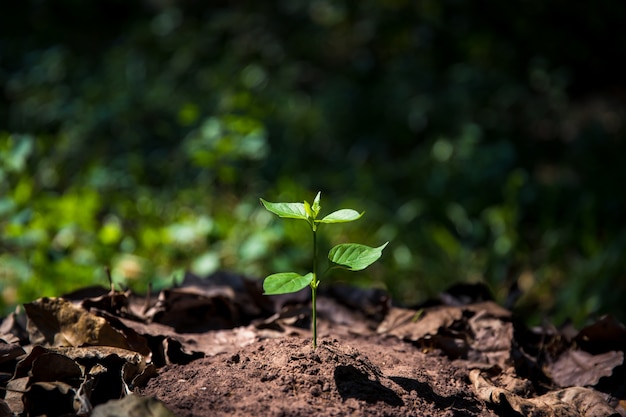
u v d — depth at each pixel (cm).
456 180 624
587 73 761
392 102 725
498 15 727
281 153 658
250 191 580
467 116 704
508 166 652
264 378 194
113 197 526
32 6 931
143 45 824
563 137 724
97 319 212
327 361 198
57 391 181
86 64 800
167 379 200
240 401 184
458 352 239
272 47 797
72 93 729
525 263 534
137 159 602
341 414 179
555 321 443
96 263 416
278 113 707
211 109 669
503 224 546
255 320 263
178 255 447
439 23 736
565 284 501
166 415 164
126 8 973
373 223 561
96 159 596
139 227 484
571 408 203
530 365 237
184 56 777
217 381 194
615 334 243
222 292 271
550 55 735
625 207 610
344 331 251
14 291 385
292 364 197
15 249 419
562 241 552
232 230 471
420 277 500
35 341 212
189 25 853
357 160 693
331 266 192
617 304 465
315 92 777
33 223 409
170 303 252
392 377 204
